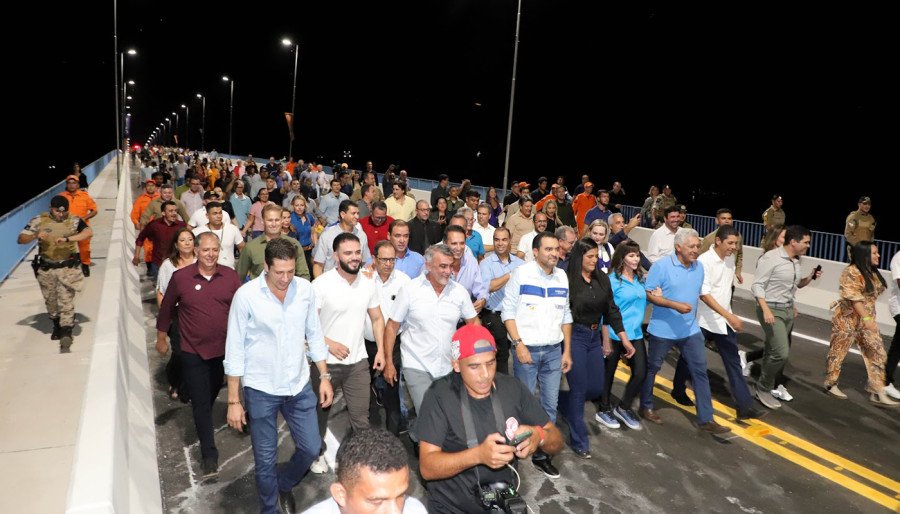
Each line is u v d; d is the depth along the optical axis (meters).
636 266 6.73
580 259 6.17
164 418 6.80
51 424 6.17
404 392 7.31
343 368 5.50
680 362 7.73
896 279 8.14
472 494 3.44
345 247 5.34
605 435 6.87
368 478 2.20
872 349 7.96
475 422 3.48
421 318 5.38
